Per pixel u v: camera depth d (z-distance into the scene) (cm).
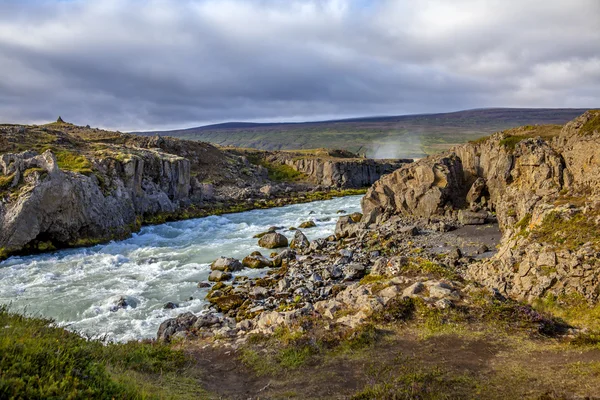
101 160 6419
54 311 2867
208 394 1247
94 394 825
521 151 4397
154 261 4297
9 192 4725
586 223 2231
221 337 1916
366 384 1264
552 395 1043
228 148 16212
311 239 5381
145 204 7012
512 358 1375
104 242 5300
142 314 2792
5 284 3509
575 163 3462
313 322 1875
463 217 5078
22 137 7488
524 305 1906
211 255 4581
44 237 4856
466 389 1160
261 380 1391
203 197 9300
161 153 9106
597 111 3697
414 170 5938
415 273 2500
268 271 3794
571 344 1445
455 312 1808
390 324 1784
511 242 2659
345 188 12788
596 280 1881
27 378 764
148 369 1392
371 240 4591
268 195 10512
